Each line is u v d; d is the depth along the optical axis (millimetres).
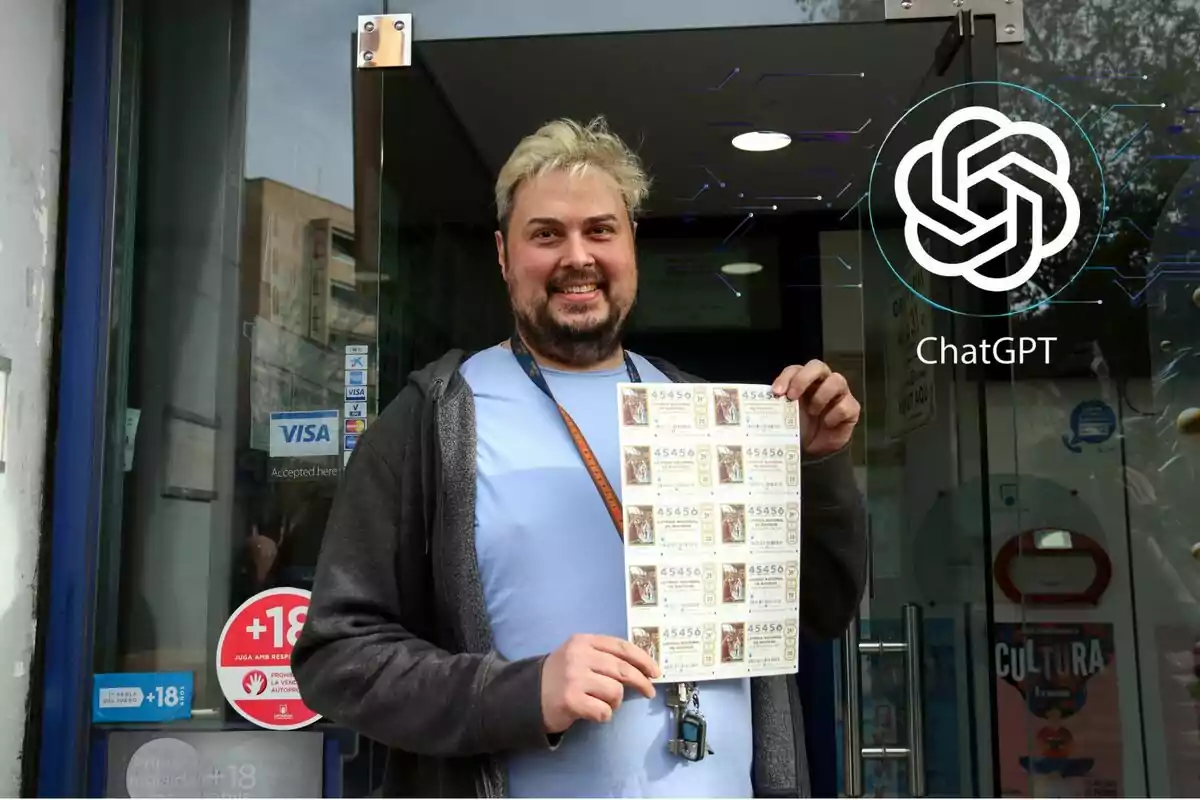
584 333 1392
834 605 1473
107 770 1791
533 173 1390
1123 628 1792
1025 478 1831
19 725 1753
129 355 1891
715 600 1312
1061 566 1812
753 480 1355
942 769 1802
